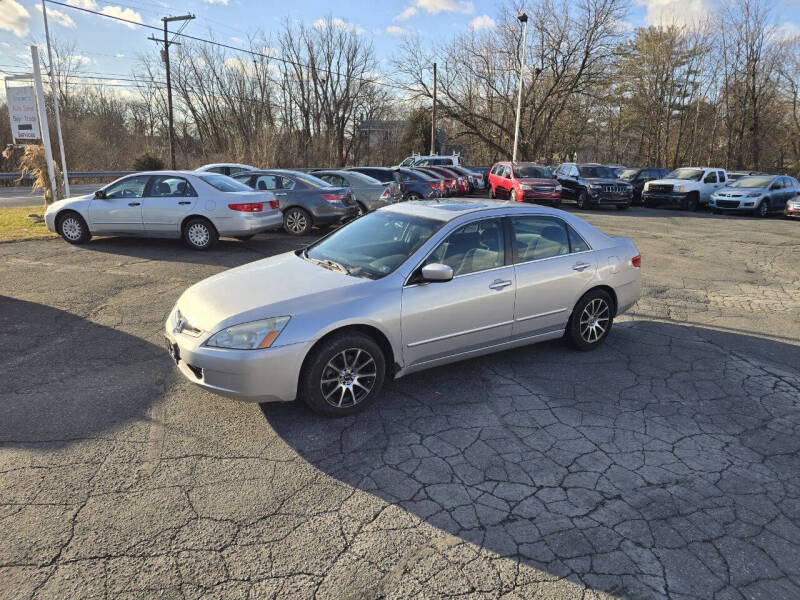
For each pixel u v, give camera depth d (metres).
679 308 6.98
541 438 3.58
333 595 2.27
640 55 45.81
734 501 2.97
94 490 2.92
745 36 39.56
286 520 2.73
